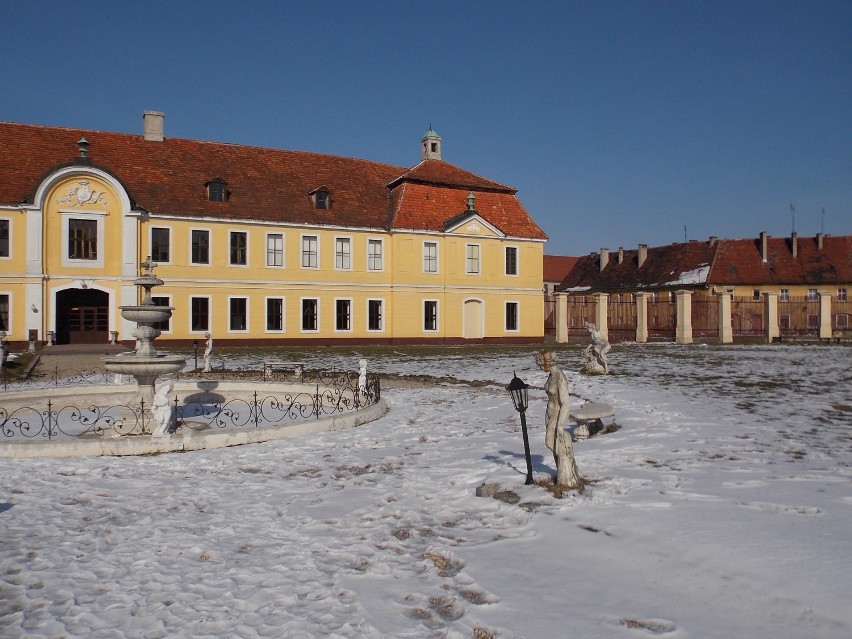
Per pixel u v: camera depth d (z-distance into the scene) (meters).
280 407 18.23
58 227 37.44
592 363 24.67
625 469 9.77
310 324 44.62
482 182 50.84
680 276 69.31
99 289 38.31
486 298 49.53
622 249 79.94
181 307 40.72
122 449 12.17
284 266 43.62
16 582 6.33
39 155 39.00
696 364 29.23
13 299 36.56
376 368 29.28
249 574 6.43
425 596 5.84
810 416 14.62
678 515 7.51
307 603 5.78
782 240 68.00
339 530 7.70
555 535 7.15
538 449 11.53
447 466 10.59
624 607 5.46
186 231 40.75
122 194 38.47
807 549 6.36
